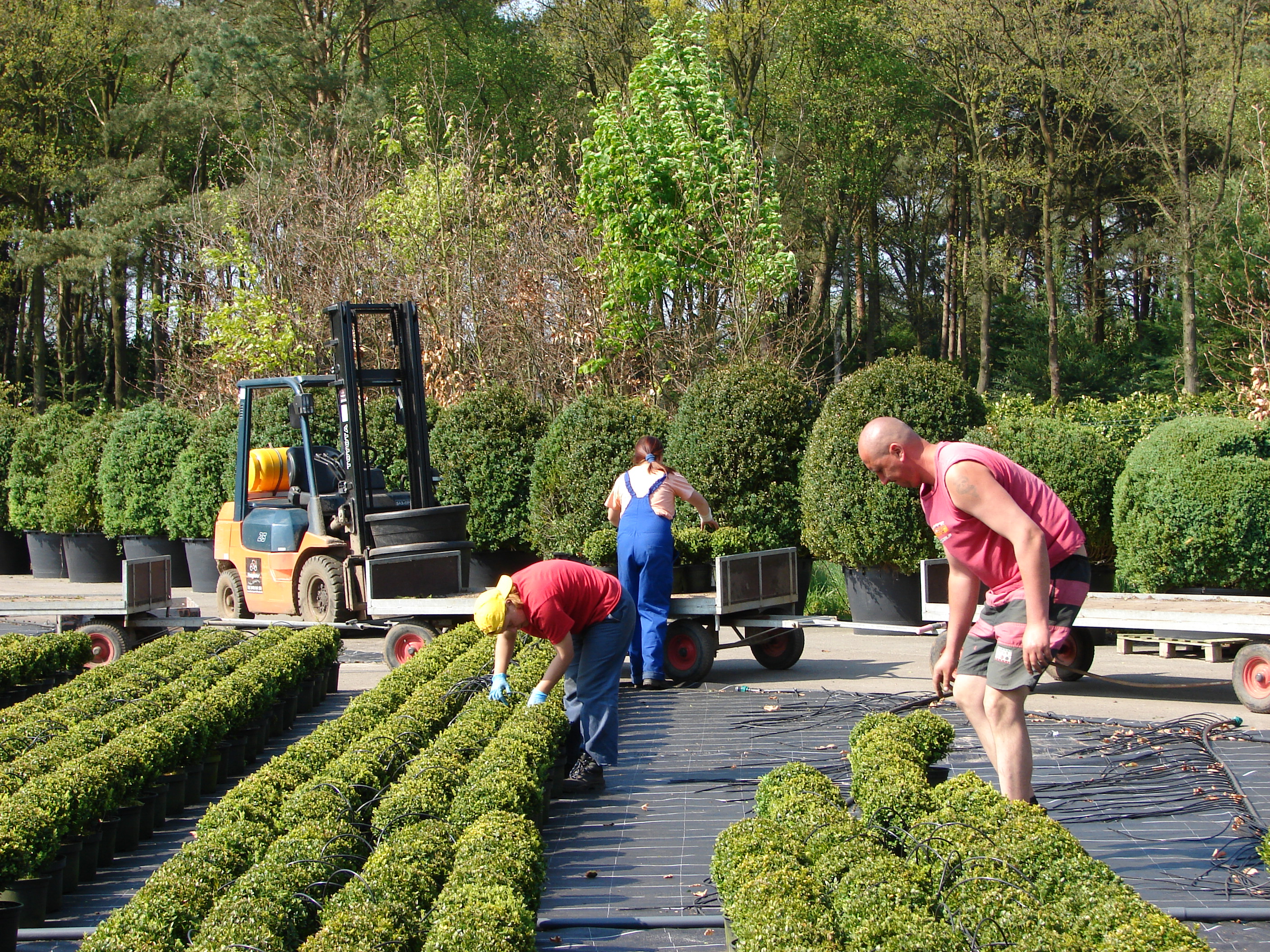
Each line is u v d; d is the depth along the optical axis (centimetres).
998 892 371
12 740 650
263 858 474
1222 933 417
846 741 716
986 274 2983
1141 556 970
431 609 972
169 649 923
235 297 1984
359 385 1046
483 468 1375
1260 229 2477
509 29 3284
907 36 2800
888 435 479
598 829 567
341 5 2956
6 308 3466
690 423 1201
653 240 1590
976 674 489
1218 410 1677
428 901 413
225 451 1592
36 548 1808
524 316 1720
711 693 888
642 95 1628
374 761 573
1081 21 2519
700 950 423
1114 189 3362
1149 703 831
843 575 1232
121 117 2739
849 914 379
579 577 618
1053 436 1089
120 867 562
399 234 1869
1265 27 2286
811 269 3291
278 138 2392
